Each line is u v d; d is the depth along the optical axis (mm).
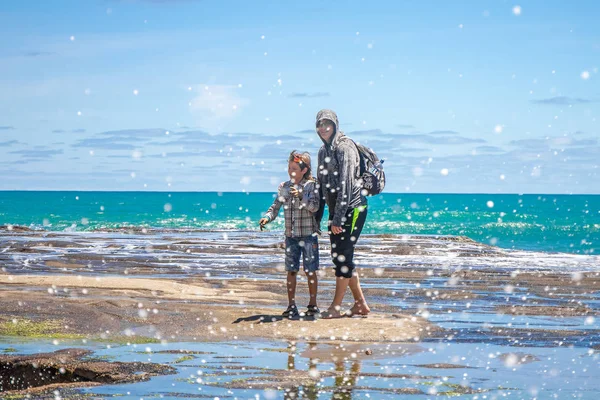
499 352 4988
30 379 4363
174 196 133250
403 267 12555
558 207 89062
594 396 3746
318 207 6375
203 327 5766
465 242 22031
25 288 7852
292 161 6410
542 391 3848
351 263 6402
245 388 3822
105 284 8133
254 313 6500
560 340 5516
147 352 4793
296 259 6457
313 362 4543
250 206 81750
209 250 16094
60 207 69438
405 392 3773
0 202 87000
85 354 4684
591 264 13938
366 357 4746
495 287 9461
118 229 27969
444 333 5750
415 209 81625
